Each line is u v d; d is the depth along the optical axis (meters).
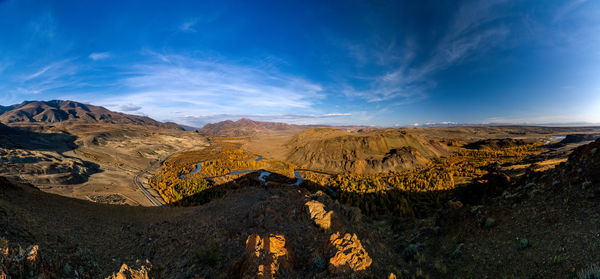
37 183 87.75
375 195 86.62
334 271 10.48
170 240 17.06
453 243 16.45
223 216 22.33
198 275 12.07
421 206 68.00
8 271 7.97
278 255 11.41
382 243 17.83
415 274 13.52
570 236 10.99
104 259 13.55
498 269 11.66
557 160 66.12
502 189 22.95
